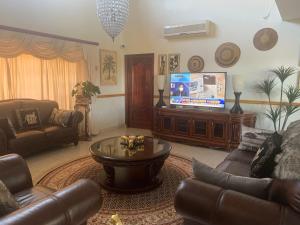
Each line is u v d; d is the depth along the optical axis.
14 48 3.96
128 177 2.80
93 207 1.48
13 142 3.50
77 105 5.02
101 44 5.64
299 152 1.64
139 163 2.59
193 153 4.23
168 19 5.42
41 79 4.57
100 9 3.13
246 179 1.43
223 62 4.86
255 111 4.67
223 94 4.62
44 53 4.43
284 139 2.07
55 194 1.38
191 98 4.96
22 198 1.73
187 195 1.41
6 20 3.91
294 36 4.17
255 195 1.37
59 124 4.38
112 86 6.07
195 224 1.46
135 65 6.13
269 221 1.18
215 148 4.51
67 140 4.39
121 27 3.22
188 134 4.79
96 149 2.91
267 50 4.43
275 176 1.71
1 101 3.95
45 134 3.98
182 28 5.01
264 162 1.87
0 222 1.09
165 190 2.79
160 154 2.74
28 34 4.18
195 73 4.85
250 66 4.62
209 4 4.89
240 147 2.95
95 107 5.61
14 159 1.94
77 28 5.08
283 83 4.34
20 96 4.29
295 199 1.21
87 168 3.44
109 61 5.89
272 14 4.32
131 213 2.32
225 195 1.34
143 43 5.85
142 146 3.05
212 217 1.32
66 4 4.84
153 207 2.43
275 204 1.25
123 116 6.52
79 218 1.38
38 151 3.94
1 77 3.99
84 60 5.23
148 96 6.04
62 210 1.30
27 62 4.34
